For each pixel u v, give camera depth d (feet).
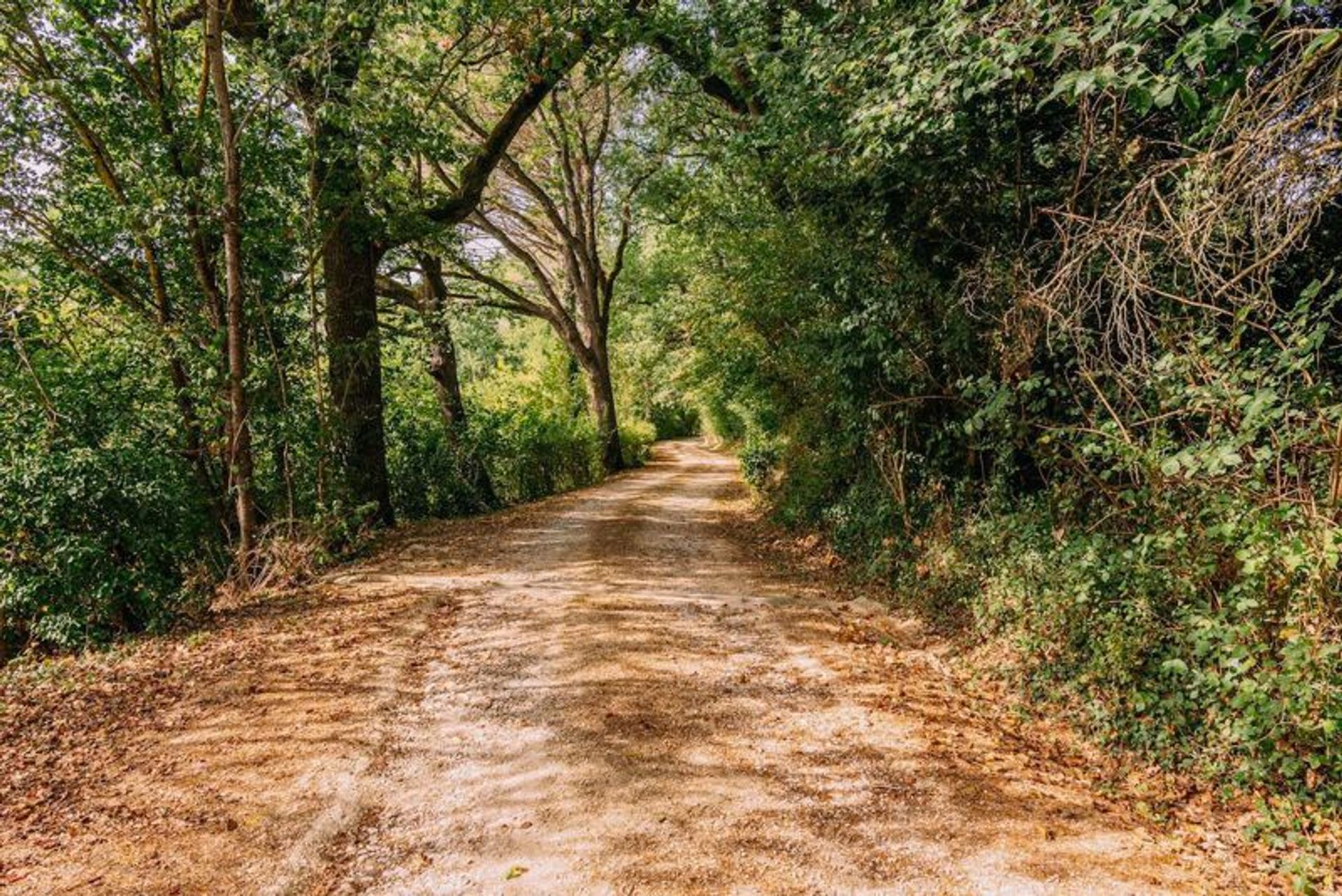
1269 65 15.89
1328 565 14.21
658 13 40.83
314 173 37.32
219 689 22.45
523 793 16.67
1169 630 18.06
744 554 41.01
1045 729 19.45
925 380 28.86
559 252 95.09
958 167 24.67
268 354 37.42
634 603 30.37
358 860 14.53
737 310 42.29
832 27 26.43
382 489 46.06
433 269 63.46
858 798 16.25
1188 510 18.13
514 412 77.71
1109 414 21.72
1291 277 19.33
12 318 34.22
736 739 19.01
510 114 45.70
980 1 20.31
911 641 25.84
